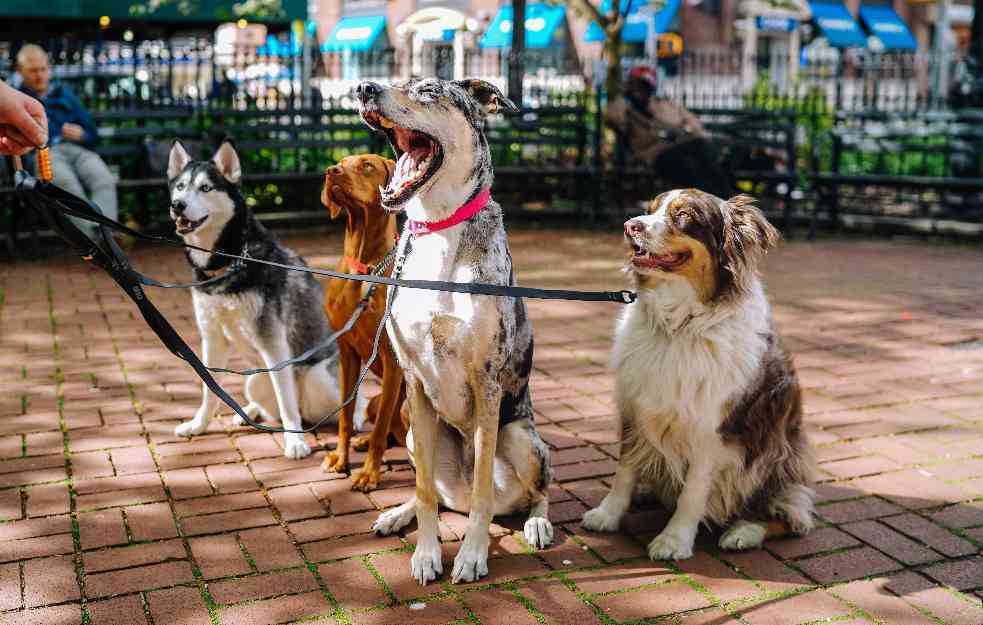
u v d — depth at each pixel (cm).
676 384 342
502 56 1384
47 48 1243
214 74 1135
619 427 375
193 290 448
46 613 305
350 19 3169
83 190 906
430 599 319
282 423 478
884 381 571
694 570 342
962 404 529
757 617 308
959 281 880
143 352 615
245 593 321
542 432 484
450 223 322
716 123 1191
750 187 1252
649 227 327
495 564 346
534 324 712
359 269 399
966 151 1159
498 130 1196
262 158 1128
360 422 487
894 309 761
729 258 336
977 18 1196
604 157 1234
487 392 333
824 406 525
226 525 373
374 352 356
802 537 369
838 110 1267
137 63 1222
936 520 382
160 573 333
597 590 327
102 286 815
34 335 654
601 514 376
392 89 302
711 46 2808
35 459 436
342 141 1140
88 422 486
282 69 1453
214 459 442
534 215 1248
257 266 440
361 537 365
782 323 716
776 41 2931
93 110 1012
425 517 344
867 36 3070
